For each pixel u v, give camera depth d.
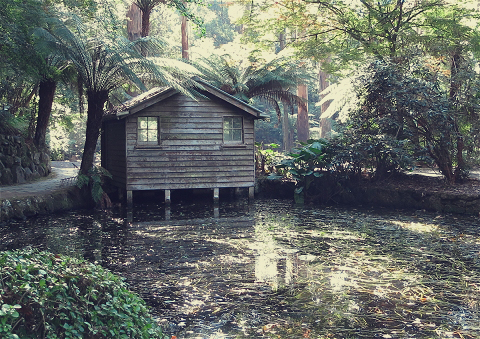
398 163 13.08
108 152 15.52
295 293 5.79
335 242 8.72
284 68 19.59
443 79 13.25
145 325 3.72
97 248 8.25
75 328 3.11
